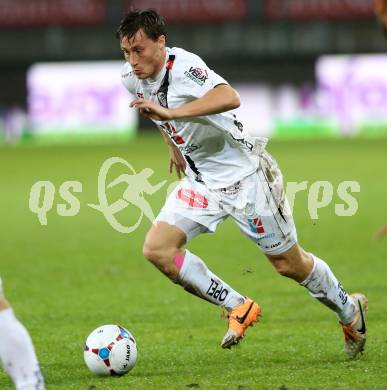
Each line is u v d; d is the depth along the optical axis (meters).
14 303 35.94
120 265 45.09
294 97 150.50
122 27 23.45
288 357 26.19
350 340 25.50
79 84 150.00
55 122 150.62
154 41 23.41
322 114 149.88
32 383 19.06
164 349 27.61
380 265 43.03
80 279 41.28
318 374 23.75
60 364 25.73
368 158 105.44
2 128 152.62
